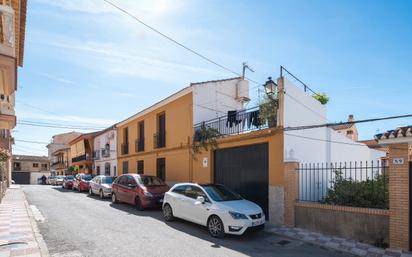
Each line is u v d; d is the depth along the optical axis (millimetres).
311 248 7742
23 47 9578
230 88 16781
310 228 9453
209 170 14016
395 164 7605
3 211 12805
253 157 12023
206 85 15797
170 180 17062
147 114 20328
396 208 7523
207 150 14289
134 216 11820
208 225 8953
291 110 11188
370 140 22156
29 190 25953
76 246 7387
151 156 19453
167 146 17547
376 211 7934
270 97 11211
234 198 9656
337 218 8766
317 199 10836
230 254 7004
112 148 26688
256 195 11734
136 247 7352
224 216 8469
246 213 8500
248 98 16906
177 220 10938
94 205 14992
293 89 11414
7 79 7867
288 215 10070
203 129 14352
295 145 11211
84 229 9297
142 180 14281
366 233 8117
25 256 6387
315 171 11500
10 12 6848
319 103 12969
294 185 10047
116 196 15594
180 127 16328
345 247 7711
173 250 7172
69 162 44812
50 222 10398
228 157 13289
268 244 8039
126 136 24500
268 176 11164
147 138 20188
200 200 9312
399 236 7445
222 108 16297
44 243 7531
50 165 59156
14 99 12523
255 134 11578
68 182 28203
